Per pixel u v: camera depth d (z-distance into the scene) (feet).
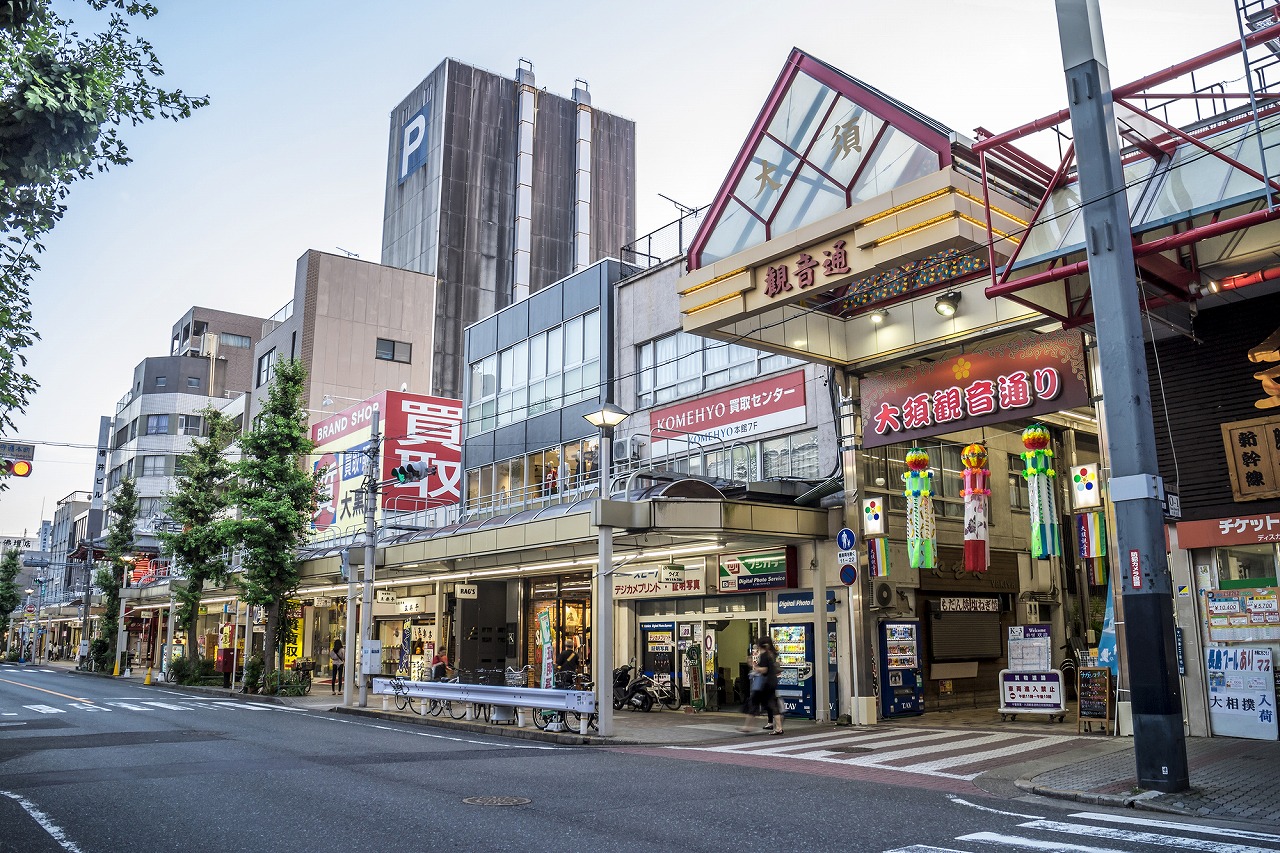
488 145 224.33
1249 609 44.68
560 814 27.58
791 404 68.59
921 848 23.07
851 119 52.08
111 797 30.45
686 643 72.54
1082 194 35.06
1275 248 40.81
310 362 160.97
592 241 233.14
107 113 28.89
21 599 253.85
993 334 54.80
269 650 98.78
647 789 32.63
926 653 66.44
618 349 86.43
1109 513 49.19
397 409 123.03
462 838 24.14
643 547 70.54
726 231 57.98
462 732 57.72
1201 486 46.16
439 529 81.05
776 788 33.04
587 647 82.69
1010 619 74.54
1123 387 33.01
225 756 41.78
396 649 110.93
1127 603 32.12
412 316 173.47
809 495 61.52
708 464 75.25
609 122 246.47
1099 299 34.12
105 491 257.96
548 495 92.32
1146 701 31.32
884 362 60.23
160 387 232.53
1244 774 33.50
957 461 72.84
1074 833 24.97
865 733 53.06
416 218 224.74
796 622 64.18
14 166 27.14
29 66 26.91
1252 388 44.86
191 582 118.32
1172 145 39.81
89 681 125.70
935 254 47.75
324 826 25.67
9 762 39.58
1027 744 45.50
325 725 60.70
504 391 102.37
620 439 83.20
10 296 31.53
